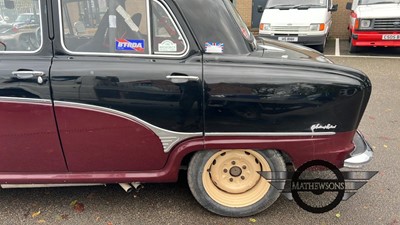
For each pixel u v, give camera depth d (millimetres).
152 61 2402
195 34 2408
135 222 2691
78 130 2451
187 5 2402
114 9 2402
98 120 2426
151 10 2377
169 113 2416
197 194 2689
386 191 3033
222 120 2428
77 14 2402
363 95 2469
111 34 2428
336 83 2406
